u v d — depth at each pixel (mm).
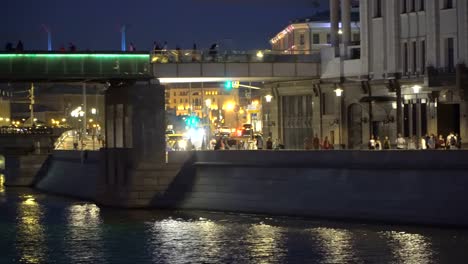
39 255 60062
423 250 55531
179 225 71562
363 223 68125
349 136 98500
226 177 80750
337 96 98500
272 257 55844
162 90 88812
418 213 65562
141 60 90125
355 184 70125
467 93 84625
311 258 54875
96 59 89312
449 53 88250
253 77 95875
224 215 77688
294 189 74625
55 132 156500
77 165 112938
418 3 90938
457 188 63812
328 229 65625
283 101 107625
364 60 95812
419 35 90875
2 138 138250
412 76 90750
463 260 52188
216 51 93625
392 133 93750
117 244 63312
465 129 85438
